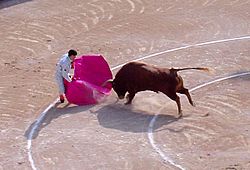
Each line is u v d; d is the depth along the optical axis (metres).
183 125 35.03
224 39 48.31
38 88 41.50
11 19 55.88
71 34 51.44
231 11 54.53
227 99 38.06
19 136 35.00
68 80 38.28
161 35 49.84
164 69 36.12
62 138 34.41
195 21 52.59
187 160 31.34
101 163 31.55
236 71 42.16
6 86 42.06
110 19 54.34
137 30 51.28
